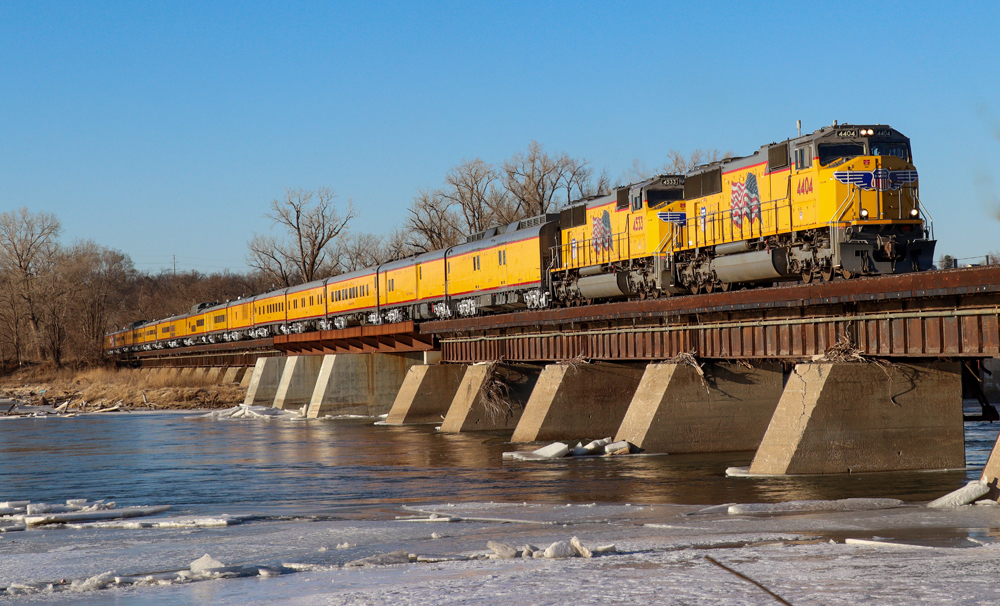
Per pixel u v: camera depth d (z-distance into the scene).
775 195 33.09
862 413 26.23
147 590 13.38
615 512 21.50
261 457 39.47
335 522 21.36
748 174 34.75
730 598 11.09
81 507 24.47
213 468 35.84
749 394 34.38
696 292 38.44
